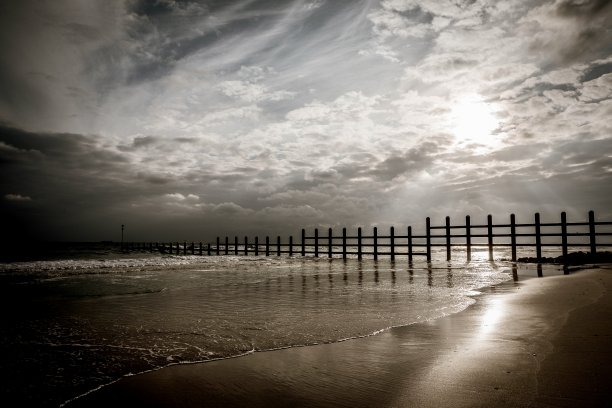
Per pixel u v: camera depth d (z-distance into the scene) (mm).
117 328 5418
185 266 19578
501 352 3863
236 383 3303
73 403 2945
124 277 13617
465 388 2949
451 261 24875
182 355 4137
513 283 10672
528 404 2566
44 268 17562
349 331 5152
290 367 3693
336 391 3055
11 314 6500
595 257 19281
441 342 4473
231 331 5195
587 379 2975
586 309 5934
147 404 2900
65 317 6234
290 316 6203
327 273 15336
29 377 3500
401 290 9500
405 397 2855
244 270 17078
